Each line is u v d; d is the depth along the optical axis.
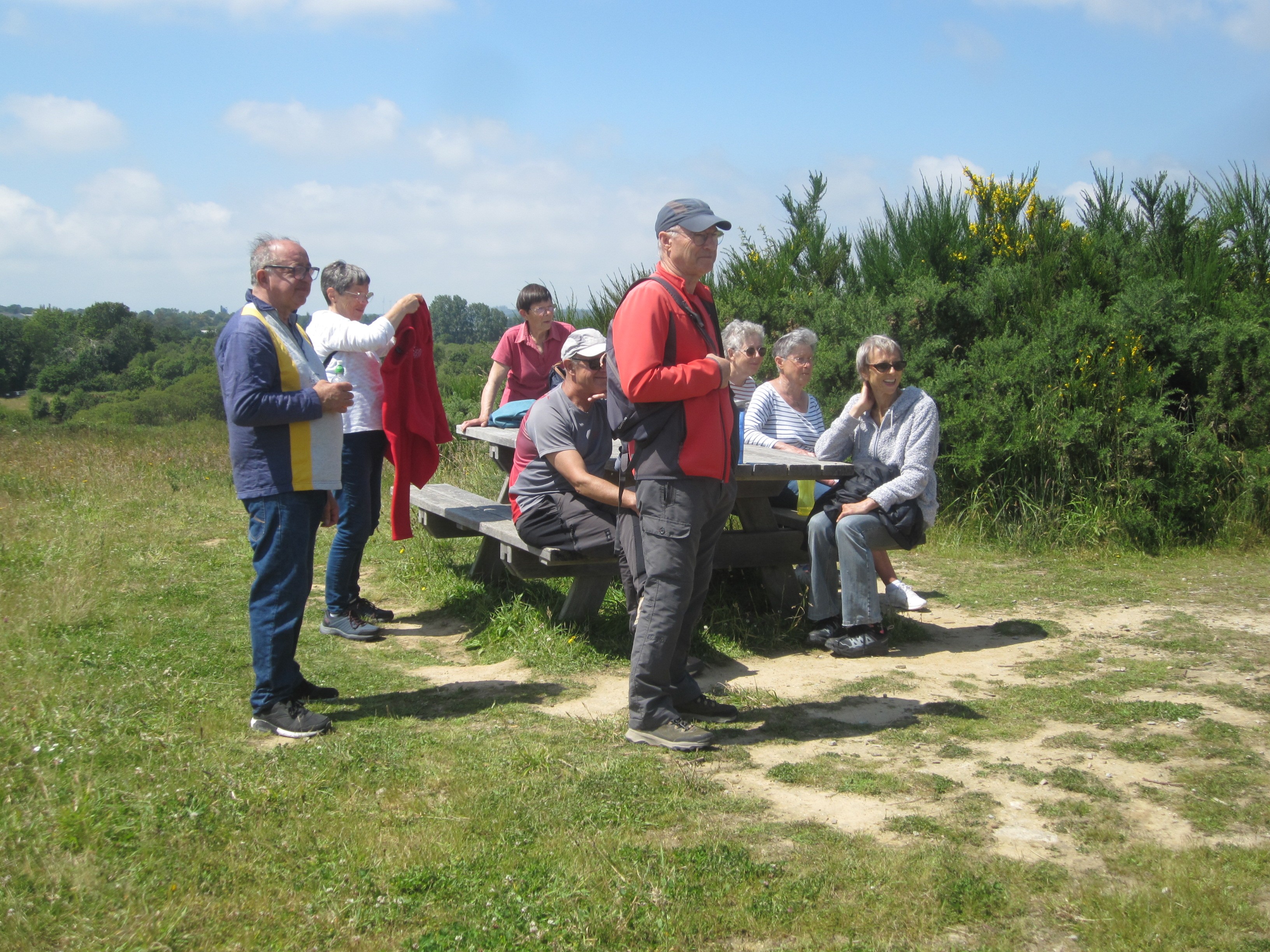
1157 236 9.36
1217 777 3.13
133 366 76.88
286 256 3.57
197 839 2.70
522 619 5.04
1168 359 7.67
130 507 8.64
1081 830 2.79
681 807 2.96
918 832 2.80
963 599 5.66
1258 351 7.41
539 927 2.32
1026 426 7.11
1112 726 3.63
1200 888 2.42
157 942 2.23
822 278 10.15
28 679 3.90
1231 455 7.12
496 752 3.38
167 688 3.93
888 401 4.80
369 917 2.36
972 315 8.22
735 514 6.02
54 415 65.44
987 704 3.93
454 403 11.41
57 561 6.24
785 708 3.94
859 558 4.63
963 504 7.29
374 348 4.86
